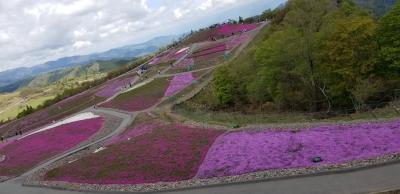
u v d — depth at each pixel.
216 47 147.00
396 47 56.34
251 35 143.75
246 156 43.62
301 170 37.34
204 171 43.16
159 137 59.38
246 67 84.50
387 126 41.91
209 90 98.06
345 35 57.25
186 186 40.81
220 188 38.41
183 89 104.00
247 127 54.22
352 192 31.00
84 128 89.06
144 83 124.81
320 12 67.31
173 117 75.12
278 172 38.28
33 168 68.88
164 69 138.38
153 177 45.56
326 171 35.78
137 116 87.75
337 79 59.94
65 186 52.03
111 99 119.19
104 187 47.03
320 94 66.94
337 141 41.19
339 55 58.25
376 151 37.00
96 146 71.12
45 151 77.38
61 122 107.00
